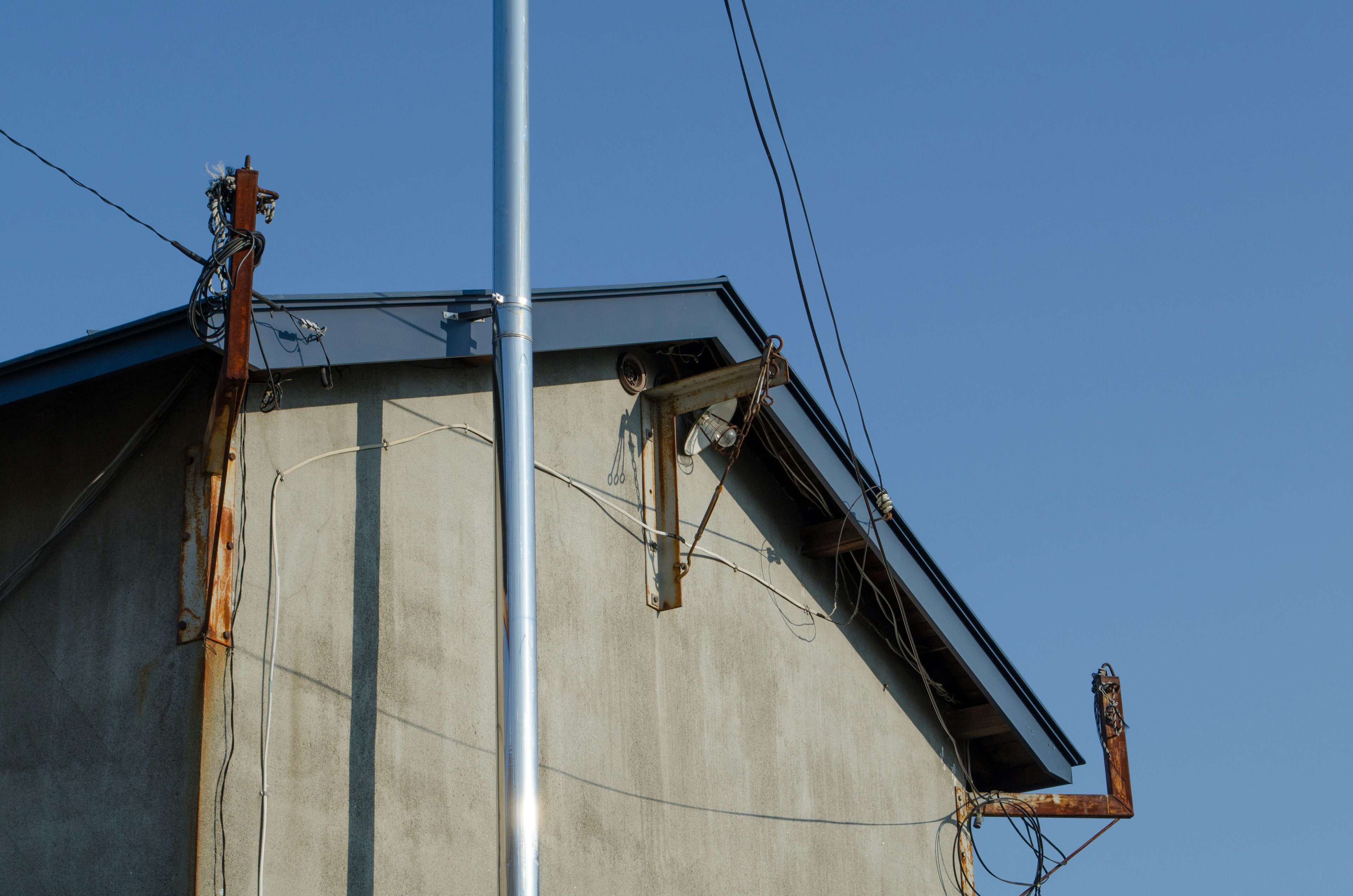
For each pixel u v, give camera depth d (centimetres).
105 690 661
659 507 927
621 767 834
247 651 660
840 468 1020
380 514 738
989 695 1122
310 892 647
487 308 780
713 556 959
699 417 945
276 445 704
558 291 850
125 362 664
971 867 1119
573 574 845
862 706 1064
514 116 753
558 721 802
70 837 642
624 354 933
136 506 687
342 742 682
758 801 930
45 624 686
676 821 860
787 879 932
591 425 894
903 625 1109
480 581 778
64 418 720
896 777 1074
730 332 957
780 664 993
